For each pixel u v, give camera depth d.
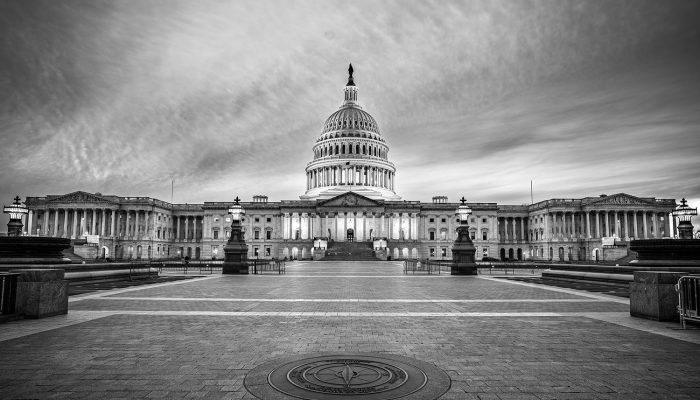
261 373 8.91
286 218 140.62
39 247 31.52
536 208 136.75
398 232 140.75
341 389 7.89
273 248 139.62
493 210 142.00
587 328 13.78
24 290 15.33
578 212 128.00
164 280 35.09
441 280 35.91
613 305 19.31
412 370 9.10
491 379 8.59
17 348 11.01
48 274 15.74
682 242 29.14
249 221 142.00
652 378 8.71
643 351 10.83
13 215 40.62
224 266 44.12
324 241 125.31
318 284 31.12
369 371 9.02
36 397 7.59
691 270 27.30
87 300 20.83
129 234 129.50
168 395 7.68
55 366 9.44
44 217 128.50
